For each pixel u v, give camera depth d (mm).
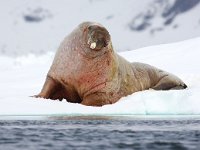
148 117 34812
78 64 41625
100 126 25875
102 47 39781
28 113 36562
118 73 43469
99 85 41719
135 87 46031
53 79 42875
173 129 24188
